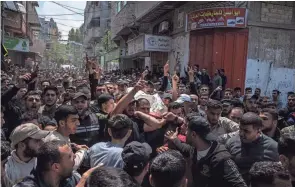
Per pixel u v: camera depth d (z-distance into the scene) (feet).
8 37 77.56
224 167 9.02
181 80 43.65
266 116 13.28
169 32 57.67
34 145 8.79
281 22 43.60
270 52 43.39
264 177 5.99
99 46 179.93
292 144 6.20
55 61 227.81
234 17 41.39
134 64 94.53
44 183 7.02
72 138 12.65
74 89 23.79
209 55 44.50
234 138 11.40
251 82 42.86
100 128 13.10
